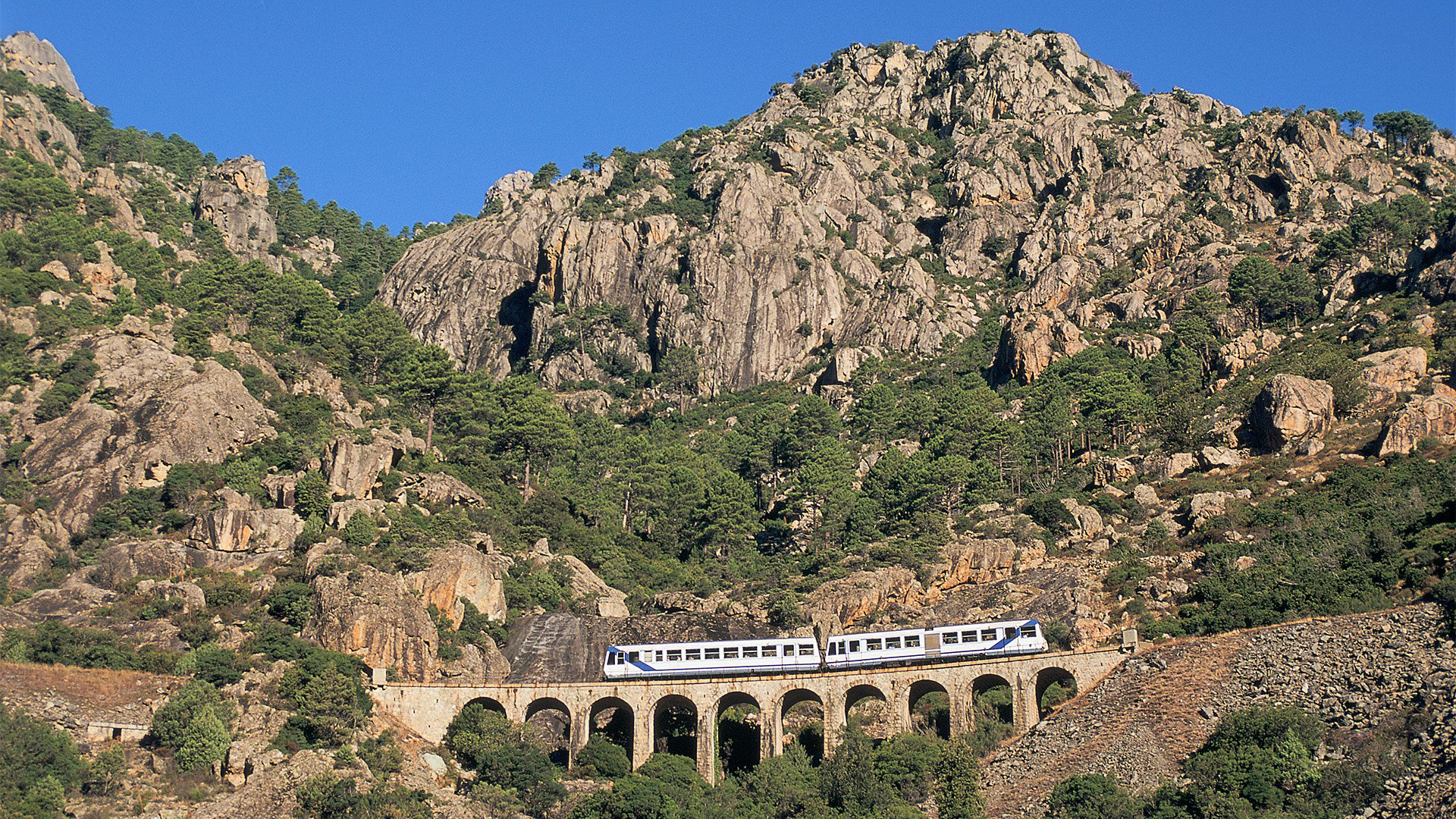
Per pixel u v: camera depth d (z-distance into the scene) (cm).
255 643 14550
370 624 14700
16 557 16500
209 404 19600
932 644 14025
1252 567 16050
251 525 17188
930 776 12662
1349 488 17700
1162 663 13362
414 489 19462
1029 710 13400
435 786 12738
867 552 19000
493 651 15825
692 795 12675
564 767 13850
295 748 12781
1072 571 17400
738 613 17600
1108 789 11719
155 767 12506
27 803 11394
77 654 14000
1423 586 13825
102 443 18788
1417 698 11694
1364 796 10831
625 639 16662
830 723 13538
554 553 19875
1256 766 11362
